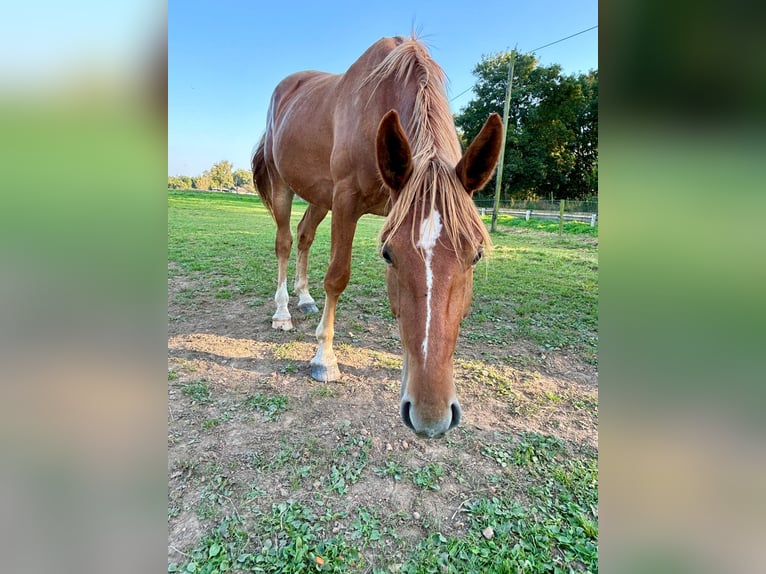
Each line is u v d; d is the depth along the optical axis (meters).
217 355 3.20
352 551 1.53
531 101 25.94
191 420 2.33
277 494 1.80
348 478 1.90
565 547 1.55
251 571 1.44
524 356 3.31
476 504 1.76
